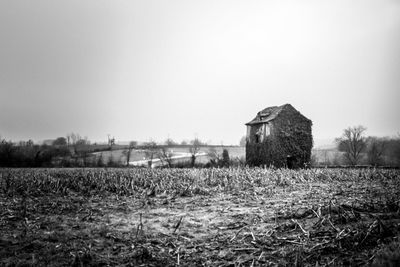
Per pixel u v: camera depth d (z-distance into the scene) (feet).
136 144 417.49
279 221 39.17
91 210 50.08
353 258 25.61
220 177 93.15
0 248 30.32
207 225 39.09
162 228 38.11
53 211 49.06
